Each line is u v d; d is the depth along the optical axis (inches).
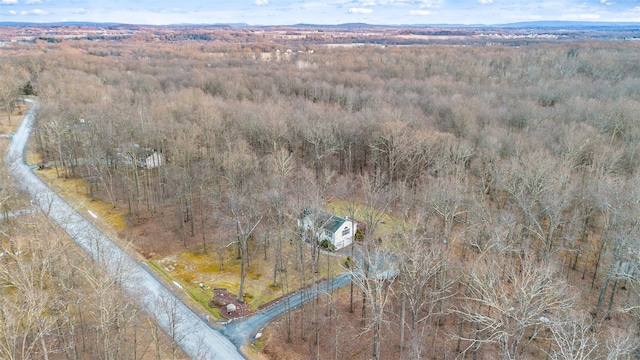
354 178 3425.2
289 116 3708.2
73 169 3585.1
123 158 3120.1
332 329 1945.1
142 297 2009.1
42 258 1855.3
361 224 2733.8
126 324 1780.3
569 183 2421.3
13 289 1905.8
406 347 1844.2
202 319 1984.5
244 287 2231.8
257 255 2522.1
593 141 2965.1
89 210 2977.4
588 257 2413.9
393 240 2438.5
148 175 3353.8
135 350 1635.1
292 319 2000.5
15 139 4419.3
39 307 1497.3
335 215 2647.6
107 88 5027.1
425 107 4237.2
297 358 1775.3
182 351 1765.5
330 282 2266.2
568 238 2116.1
